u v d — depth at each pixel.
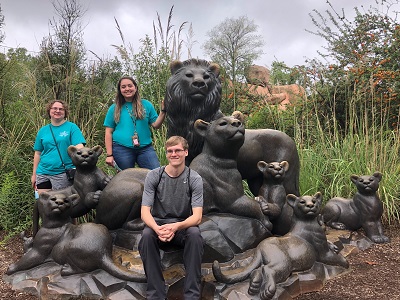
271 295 3.23
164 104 4.64
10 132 6.25
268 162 4.49
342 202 5.11
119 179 4.09
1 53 7.08
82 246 3.58
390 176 5.82
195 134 4.35
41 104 6.36
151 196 3.28
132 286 3.39
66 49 7.52
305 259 3.67
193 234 3.13
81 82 7.05
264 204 4.12
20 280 3.72
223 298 3.29
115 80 7.98
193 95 4.23
